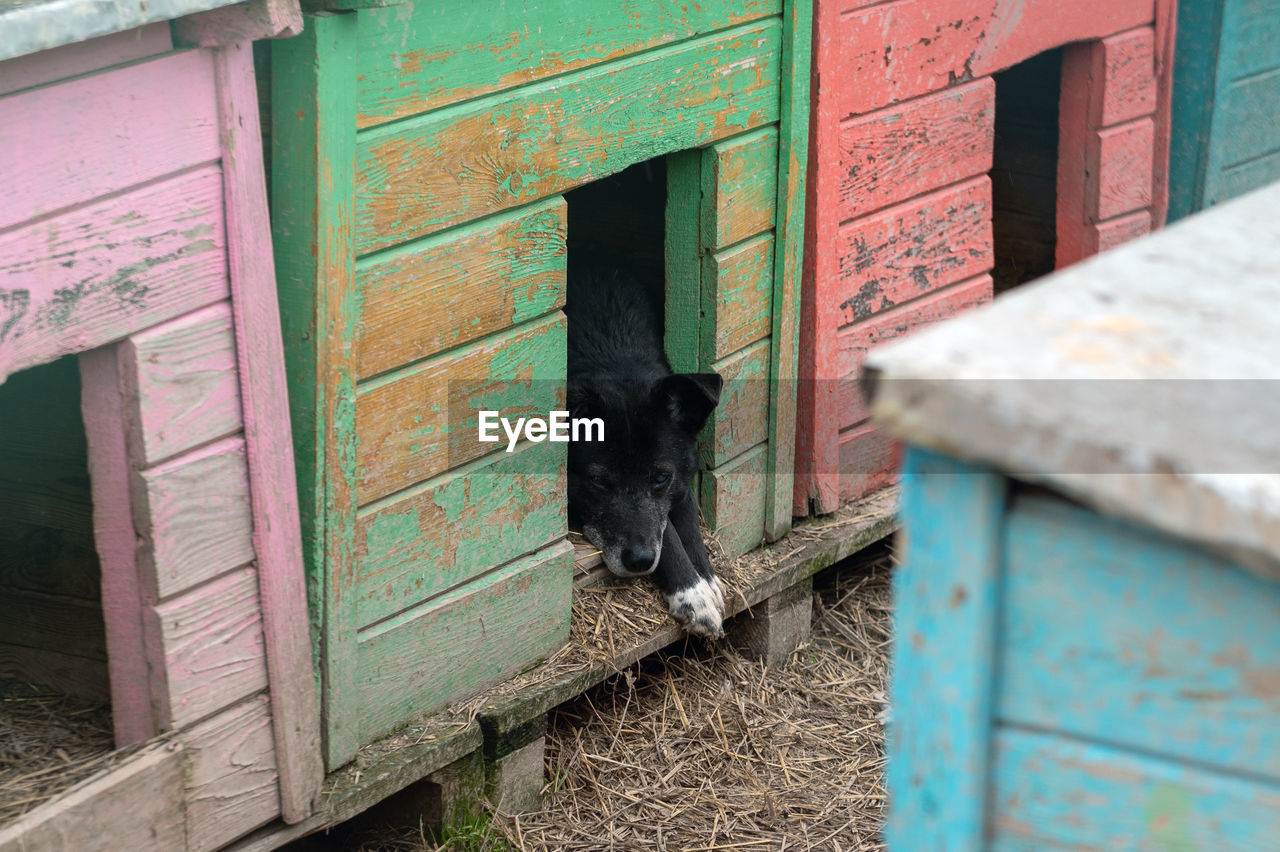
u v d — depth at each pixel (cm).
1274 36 634
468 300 341
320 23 276
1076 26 530
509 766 380
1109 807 104
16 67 224
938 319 519
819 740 434
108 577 276
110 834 271
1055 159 616
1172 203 633
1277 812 97
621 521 427
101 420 263
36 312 236
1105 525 97
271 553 293
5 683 325
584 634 411
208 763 291
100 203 244
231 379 278
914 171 484
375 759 343
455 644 366
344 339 304
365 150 301
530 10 335
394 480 333
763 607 462
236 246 270
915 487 103
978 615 103
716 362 437
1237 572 93
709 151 413
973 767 107
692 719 436
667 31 380
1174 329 100
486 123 331
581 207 533
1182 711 98
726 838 386
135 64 245
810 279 456
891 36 455
